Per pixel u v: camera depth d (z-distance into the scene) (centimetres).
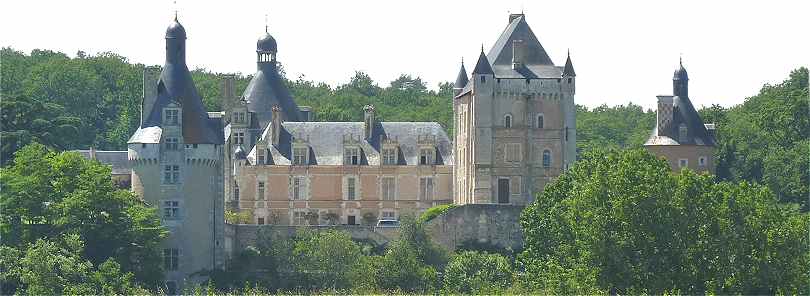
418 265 19425
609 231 17012
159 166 19975
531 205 19525
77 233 18250
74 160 18925
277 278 19712
